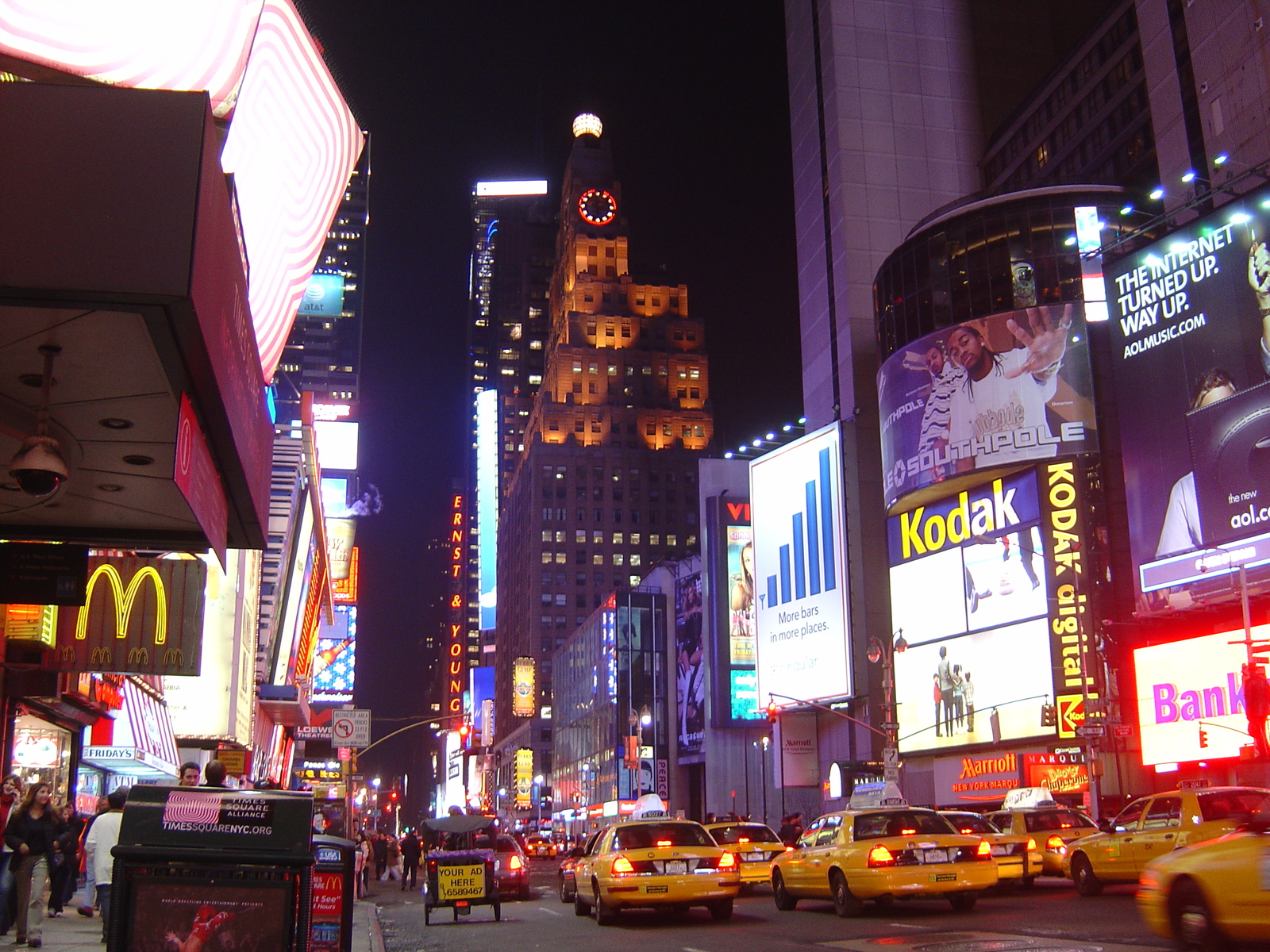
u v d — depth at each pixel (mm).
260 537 15492
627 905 21234
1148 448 57094
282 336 18562
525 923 23891
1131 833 21312
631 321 191375
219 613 45938
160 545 14922
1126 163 78188
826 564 84500
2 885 15586
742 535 101188
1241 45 63312
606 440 183625
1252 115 62156
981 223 71188
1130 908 19297
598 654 133500
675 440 186125
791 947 15898
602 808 127438
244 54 13914
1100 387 65312
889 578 79062
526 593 181875
